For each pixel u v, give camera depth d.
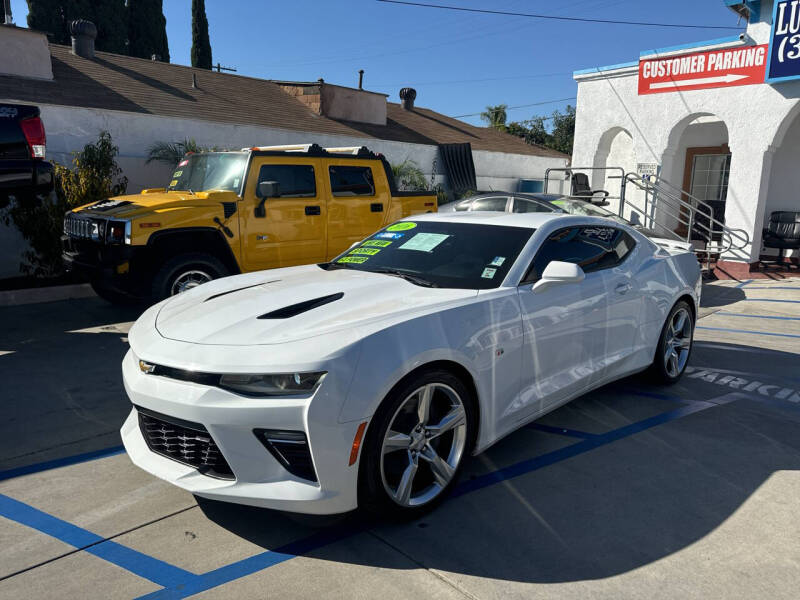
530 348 3.42
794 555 2.64
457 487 3.26
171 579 2.46
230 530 2.83
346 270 3.96
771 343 6.56
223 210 6.56
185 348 2.79
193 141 11.20
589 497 3.15
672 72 11.96
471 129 22.09
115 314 7.41
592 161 13.68
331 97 16.09
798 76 10.05
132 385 2.86
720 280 11.23
